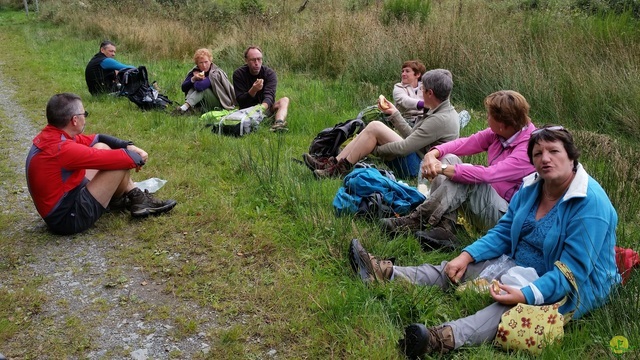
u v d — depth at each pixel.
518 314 2.78
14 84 9.59
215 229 4.18
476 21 9.96
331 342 2.95
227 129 6.46
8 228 4.29
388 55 9.15
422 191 4.62
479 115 7.38
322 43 10.26
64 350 2.94
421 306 3.11
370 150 5.08
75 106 3.99
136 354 2.91
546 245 2.95
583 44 8.39
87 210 4.09
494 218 3.81
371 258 3.43
